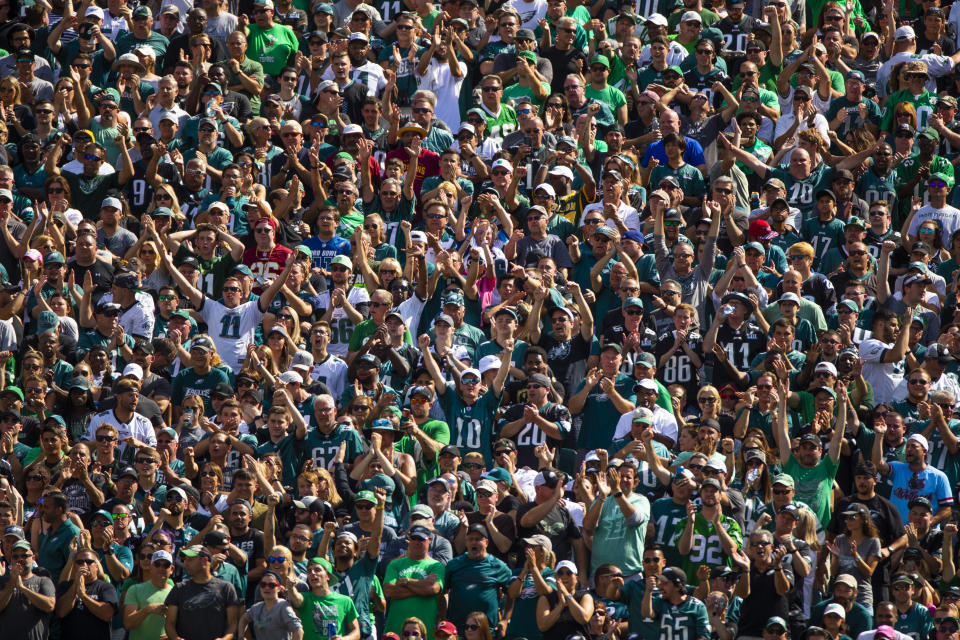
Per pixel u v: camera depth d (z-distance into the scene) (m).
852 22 91.44
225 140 80.12
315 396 63.62
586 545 58.44
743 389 66.06
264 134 79.00
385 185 76.00
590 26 88.06
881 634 55.16
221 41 85.75
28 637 54.72
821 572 58.16
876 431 62.78
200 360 66.44
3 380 66.75
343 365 67.44
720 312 67.00
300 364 65.88
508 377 66.62
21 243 73.00
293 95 82.69
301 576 55.66
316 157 76.81
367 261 72.31
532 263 72.94
